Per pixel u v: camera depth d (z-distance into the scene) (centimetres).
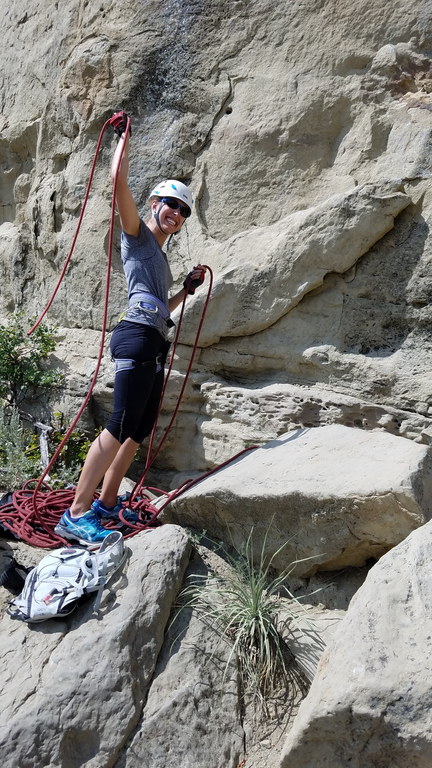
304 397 511
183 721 366
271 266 519
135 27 602
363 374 496
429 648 320
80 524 444
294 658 396
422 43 503
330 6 527
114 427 442
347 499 398
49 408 618
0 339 625
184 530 441
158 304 444
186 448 568
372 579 357
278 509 427
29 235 689
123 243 450
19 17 720
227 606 407
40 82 688
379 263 498
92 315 623
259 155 552
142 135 596
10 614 402
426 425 471
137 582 400
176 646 392
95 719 356
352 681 319
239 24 561
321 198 530
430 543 358
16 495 500
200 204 575
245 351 539
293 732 334
